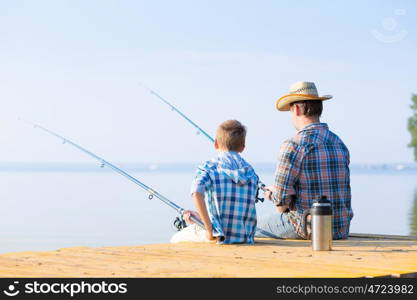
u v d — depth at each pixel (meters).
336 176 4.02
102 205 14.88
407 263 3.07
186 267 2.91
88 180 35.84
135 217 11.61
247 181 3.89
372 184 26.77
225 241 3.82
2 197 18.28
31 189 23.95
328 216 3.52
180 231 4.06
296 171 3.97
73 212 12.79
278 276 2.66
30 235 8.62
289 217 4.08
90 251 3.43
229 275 2.69
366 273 2.74
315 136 4.00
